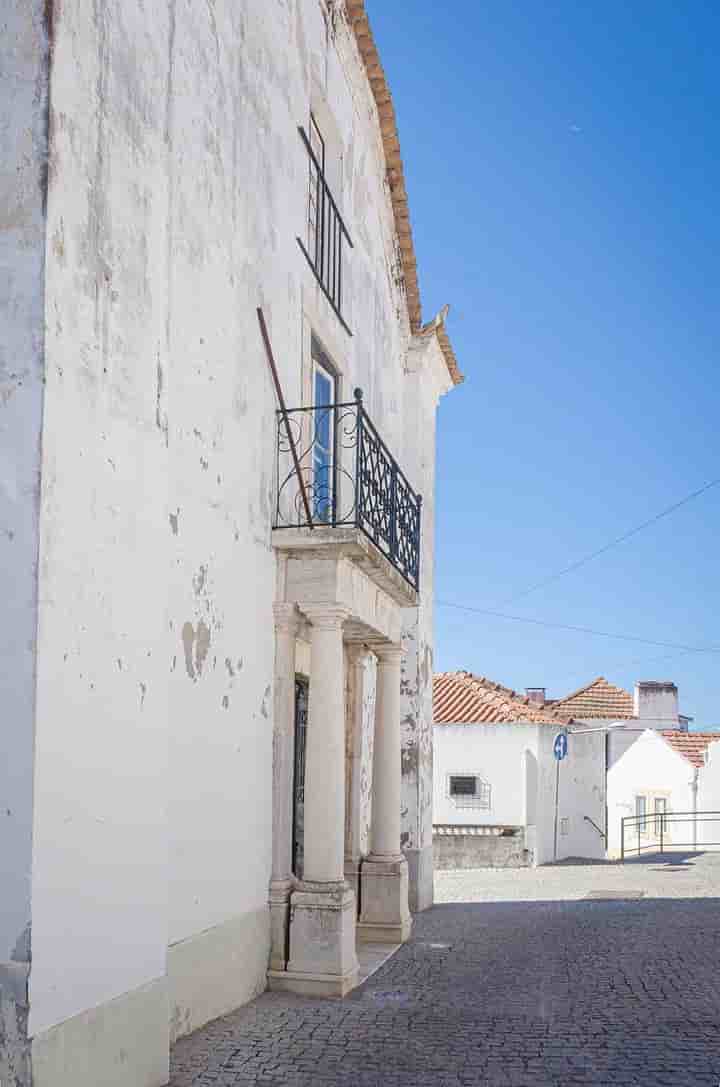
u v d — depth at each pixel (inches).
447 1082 210.2
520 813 960.3
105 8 204.1
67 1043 177.8
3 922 171.2
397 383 523.8
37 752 173.5
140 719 206.8
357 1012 272.5
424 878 519.2
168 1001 213.9
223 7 287.3
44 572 177.3
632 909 500.7
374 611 363.9
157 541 216.4
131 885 201.3
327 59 400.2
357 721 423.2
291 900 303.1
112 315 202.2
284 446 328.5
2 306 182.4
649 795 1203.9
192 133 261.9
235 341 289.4
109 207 202.8
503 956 362.3
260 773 300.4
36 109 184.7
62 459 183.8
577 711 1282.0
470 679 1083.3
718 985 307.1
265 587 307.7
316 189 392.2
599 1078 210.8
